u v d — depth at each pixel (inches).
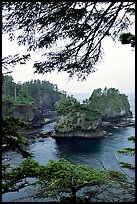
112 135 2381.9
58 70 132.9
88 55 134.0
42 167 182.7
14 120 139.1
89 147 1777.8
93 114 2571.4
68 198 167.6
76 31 121.6
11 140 135.9
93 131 2513.5
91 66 139.3
